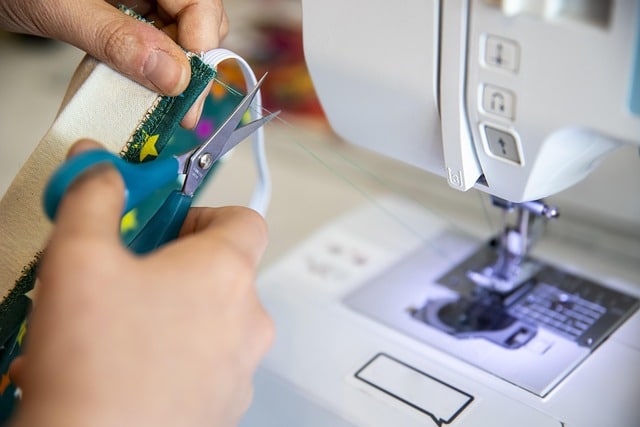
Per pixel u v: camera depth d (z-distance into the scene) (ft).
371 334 2.65
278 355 2.57
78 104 2.15
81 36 2.16
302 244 3.13
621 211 3.30
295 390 2.45
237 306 1.73
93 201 1.62
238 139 2.14
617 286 2.83
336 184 3.80
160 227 2.01
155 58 2.03
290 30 4.48
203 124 2.57
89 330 1.54
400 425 2.30
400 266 2.98
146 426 1.56
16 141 4.03
